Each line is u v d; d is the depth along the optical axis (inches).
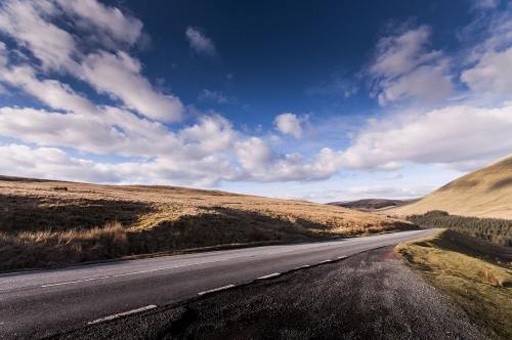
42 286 315.3
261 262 506.9
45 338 188.4
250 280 354.6
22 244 540.4
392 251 747.4
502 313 301.4
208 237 883.4
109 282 336.2
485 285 432.1
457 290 371.9
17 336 190.1
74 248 575.8
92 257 575.8
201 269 428.5
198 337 199.0
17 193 1080.2
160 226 847.1
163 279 354.6
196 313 239.0
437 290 358.3
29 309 238.4
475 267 597.0
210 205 1519.4
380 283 377.4
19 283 330.0
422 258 668.1
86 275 378.6
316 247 817.5
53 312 231.9
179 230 861.2
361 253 687.1
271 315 242.8
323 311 257.3
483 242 2623.0
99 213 938.7
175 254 637.9
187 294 288.4
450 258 691.4
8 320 215.3
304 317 241.8
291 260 539.2
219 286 322.0
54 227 775.7
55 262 511.8
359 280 388.8
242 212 1439.5
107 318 221.0
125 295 281.9
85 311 235.1
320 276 400.5
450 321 253.3
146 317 225.9
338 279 387.5
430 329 232.5
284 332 212.5
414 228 2588.6
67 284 324.8
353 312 259.1
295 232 1261.1
